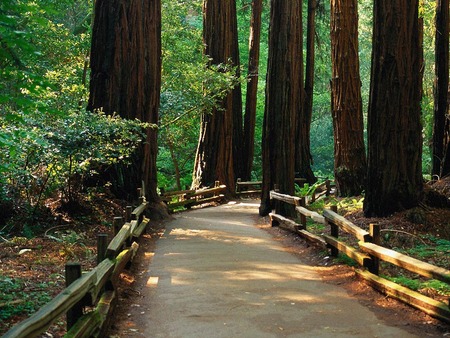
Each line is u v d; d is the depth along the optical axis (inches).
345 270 363.6
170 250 450.0
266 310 275.3
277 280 341.7
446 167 703.1
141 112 620.7
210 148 992.9
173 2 1027.9
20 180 470.0
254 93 1166.3
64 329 235.1
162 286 326.6
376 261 328.8
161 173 1398.9
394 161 482.3
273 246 477.1
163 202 690.2
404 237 434.0
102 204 559.8
